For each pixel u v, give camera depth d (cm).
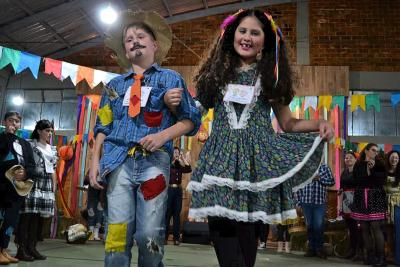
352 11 875
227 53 189
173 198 606
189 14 890
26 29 771
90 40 888
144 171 178
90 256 427
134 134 182
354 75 845
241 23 185
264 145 171
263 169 166
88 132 792
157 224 175
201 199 168
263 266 411
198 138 715
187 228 671
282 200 171
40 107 905
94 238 641
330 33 869
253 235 178
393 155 503
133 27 200
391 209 498
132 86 188
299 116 702
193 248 572
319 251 518
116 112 192
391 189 500
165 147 184
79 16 779
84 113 802
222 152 170
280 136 177
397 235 476
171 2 833
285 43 192
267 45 189
